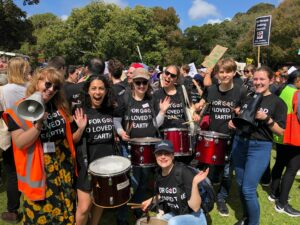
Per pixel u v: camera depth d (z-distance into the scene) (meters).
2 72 5.90
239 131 3.86
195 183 3.29
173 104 4.50
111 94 3.44
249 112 3.47
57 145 2.94
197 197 3.31
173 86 4.59
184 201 3.40
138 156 3.87
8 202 4.17
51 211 2.89
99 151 3.38
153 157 3.87
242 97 4.38
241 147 3.84
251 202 3.77
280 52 35.91
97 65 4.71
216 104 4.54
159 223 3.18
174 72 4.39
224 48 6.99
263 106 3.61
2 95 4.00
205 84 6.88
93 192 3.11
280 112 3.61
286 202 4.69
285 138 4.48
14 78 4.06
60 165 2.95
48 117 2.87
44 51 45.47
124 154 4.56
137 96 4.25
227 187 4.64
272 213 4.67
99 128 3.36
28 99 2.38
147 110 4.20
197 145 4.34
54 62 4.95
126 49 44.09
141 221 3.21
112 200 3.04
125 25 44.72
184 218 3.27
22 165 2.78
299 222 4.45
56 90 2.80
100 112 3.40
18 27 26.97
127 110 4.16
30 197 2.79
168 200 3.48
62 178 2.96
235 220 4.47
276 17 36.44
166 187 3.44
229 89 4.47
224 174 4.58
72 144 3.07
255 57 40.25
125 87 4.90
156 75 12.09
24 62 4.13
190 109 4.61
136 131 4.18
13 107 2.73
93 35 44.91
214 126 4.57
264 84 3.59
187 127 4.45
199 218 3.37
